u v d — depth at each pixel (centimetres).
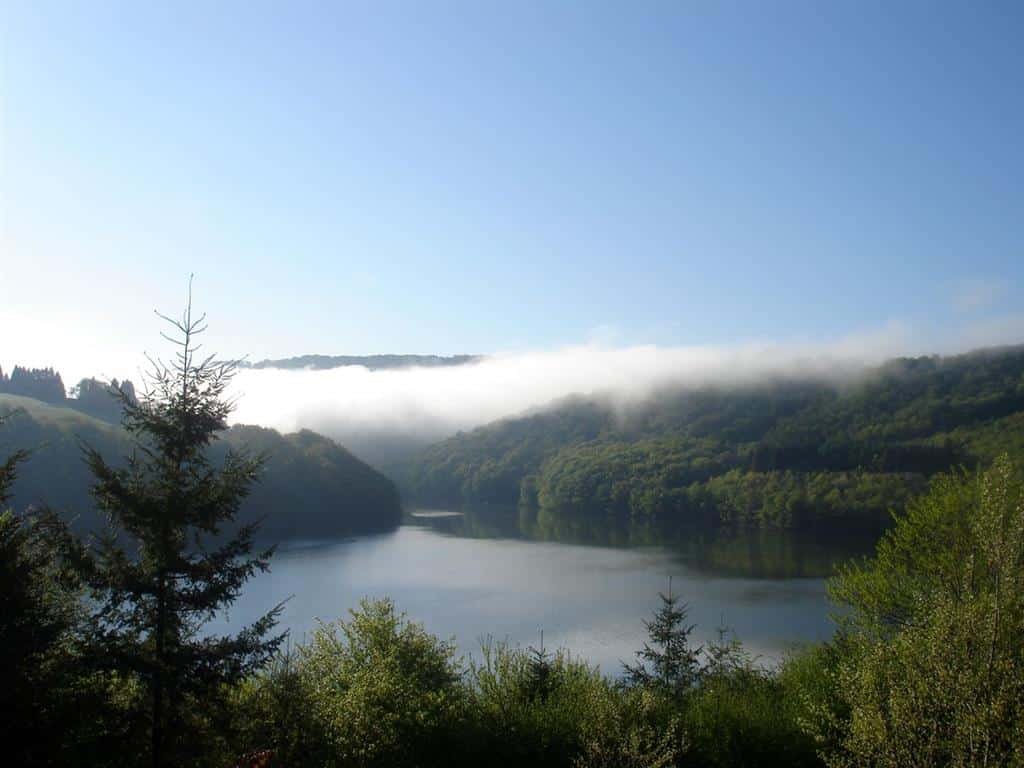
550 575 7494
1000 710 1058
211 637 1482
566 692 2139
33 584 1354
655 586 6788
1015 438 11931
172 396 1435
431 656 2027
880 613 2406
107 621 1374
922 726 1147
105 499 1376
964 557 1695
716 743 1933
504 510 17162
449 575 7475
